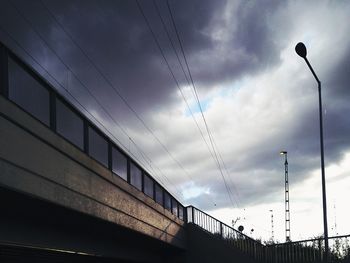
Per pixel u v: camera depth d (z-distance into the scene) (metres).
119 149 19.14
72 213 14.54
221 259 33.19
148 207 23.47
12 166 10.68
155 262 31.75
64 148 13.54
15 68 11.20
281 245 29.05
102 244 20.92
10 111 10.65
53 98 13.12
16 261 20.27
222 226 33.88
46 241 15.66
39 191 11.91
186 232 34.16
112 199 17.84
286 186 56.06
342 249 23.70
